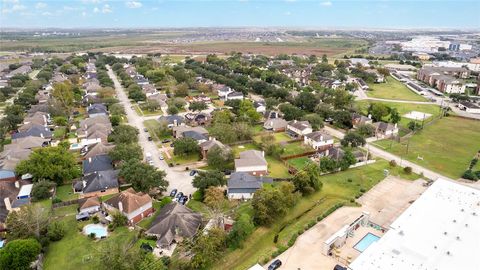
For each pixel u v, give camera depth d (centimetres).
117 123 15962
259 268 6738
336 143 14000
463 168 11838
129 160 10544
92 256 7212
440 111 19000
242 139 14075
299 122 15062
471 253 6372
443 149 13612
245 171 11062
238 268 7075
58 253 7400
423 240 6762
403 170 11531
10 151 12019
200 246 7050
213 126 14675
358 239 7962
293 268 7012
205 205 9200
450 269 5950
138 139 14175
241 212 8906
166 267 6700
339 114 16375
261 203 8556
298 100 19188
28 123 15088
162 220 8031
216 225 7894
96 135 13600
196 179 9712
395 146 13875
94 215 8719
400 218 7525
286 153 12825
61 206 9256
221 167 11594
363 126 15012
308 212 9181
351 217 8856
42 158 10375
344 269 6819
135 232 8075
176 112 17325
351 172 11412
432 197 8381
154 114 18125
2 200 9019
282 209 8562
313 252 7519
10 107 16988
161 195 9812
